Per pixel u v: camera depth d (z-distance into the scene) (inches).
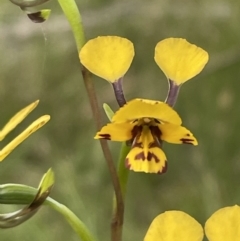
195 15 17.4
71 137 18.6
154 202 18.1
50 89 18.6
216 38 17.3
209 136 17.3
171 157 18.0
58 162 17.6
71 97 18.5
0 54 18.5
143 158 9.0
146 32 17.7
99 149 17.8
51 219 17.1
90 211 16.8
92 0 18.4
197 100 17.4
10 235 15.8
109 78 9.1
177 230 8.5
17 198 9.3
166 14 17.6
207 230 8.6
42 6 18.1
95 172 17.7
